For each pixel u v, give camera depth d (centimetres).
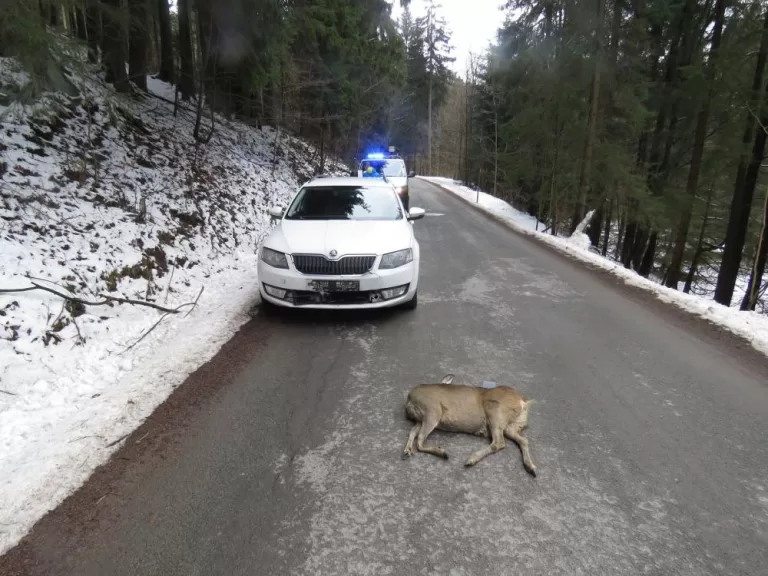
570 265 905
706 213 1781
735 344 502
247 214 1030
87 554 221
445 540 231
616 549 227
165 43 1627
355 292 509
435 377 409
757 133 1312
